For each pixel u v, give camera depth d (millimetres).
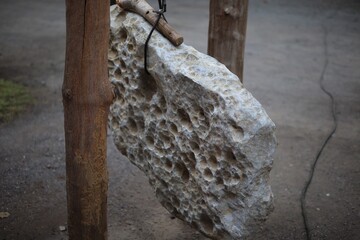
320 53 8406
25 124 5656
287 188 4465
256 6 11547
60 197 4266
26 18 10180
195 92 2754
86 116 2617
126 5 3162
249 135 2584
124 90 3270
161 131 3059
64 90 2607
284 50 8531
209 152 2779
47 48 8328
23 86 6652
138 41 3018
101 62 2580
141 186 4477
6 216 3967
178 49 2914
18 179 4535
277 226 3916
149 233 3809
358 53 8414
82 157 2682
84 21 2467
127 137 3352
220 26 3916
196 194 2955
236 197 2740
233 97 2623
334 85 7039
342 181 4582
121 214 4051
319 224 3947
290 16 10719
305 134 5523
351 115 6059
